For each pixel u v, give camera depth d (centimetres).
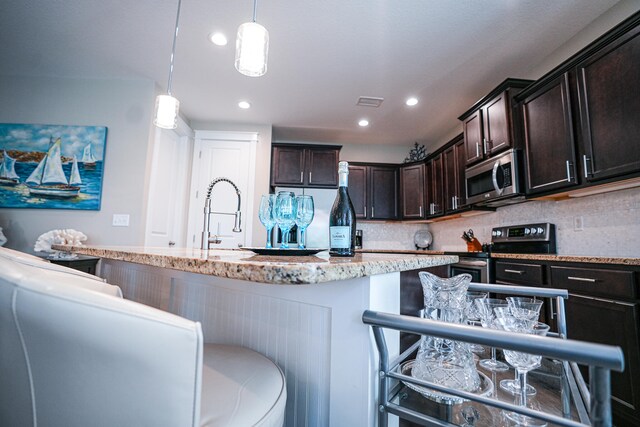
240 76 283
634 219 180
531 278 203
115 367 40
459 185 332
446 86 294
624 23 160
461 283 82
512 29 217
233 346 88
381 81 287
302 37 227
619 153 164
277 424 58
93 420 41
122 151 285
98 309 40
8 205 268
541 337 43
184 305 116
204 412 53
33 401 42
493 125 265
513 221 283
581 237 212
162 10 206
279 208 137
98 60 263
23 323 40
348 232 103
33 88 285
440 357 70
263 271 48
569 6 196
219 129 386
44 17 215
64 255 230
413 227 458
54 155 277
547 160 212
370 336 67
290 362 82
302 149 402
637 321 140
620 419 145
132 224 279
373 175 437
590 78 181
